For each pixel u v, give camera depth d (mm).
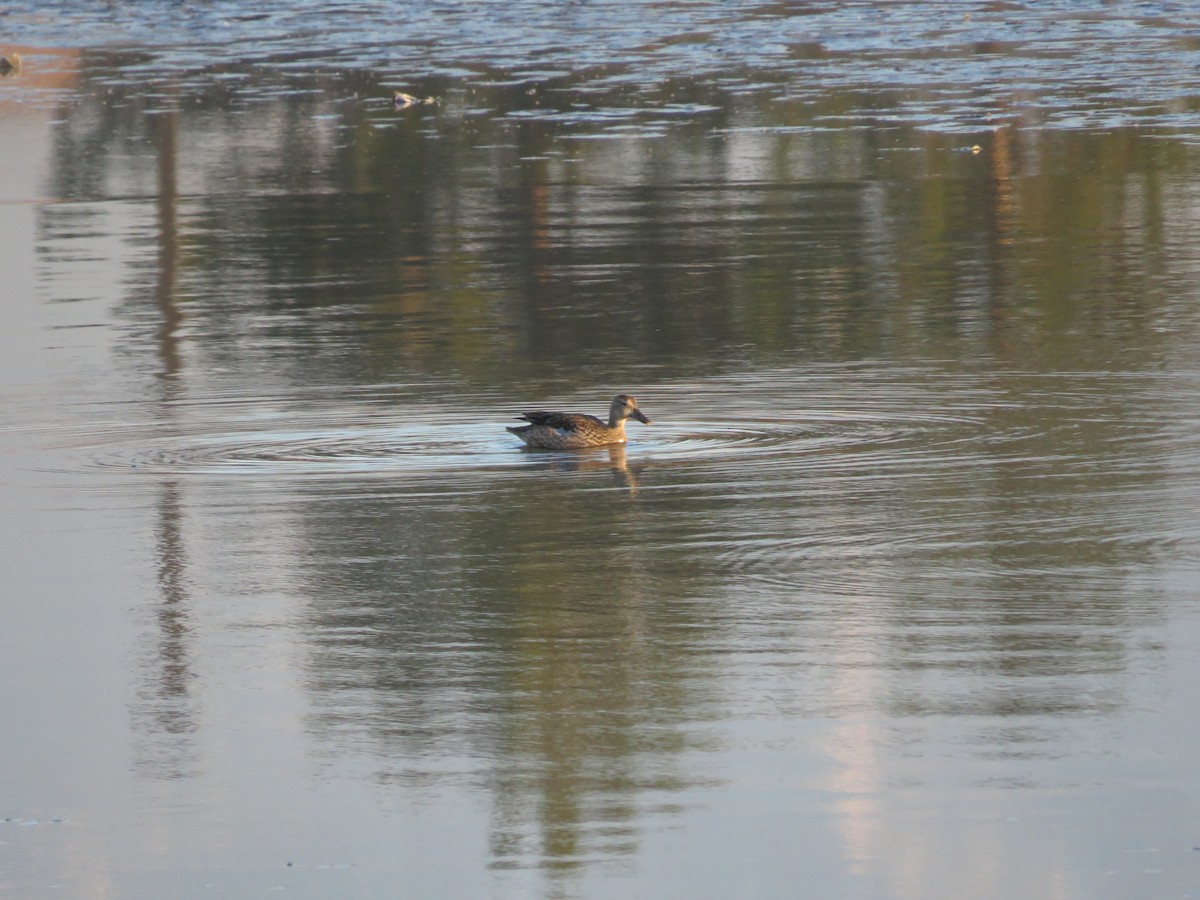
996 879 32219
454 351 79000
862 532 52125
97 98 158250
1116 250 97000
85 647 44188
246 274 96562
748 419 66750
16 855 34031
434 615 45719
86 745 38500
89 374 75750
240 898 32250
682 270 94688
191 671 42438
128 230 108938
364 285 93250
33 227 110500
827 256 97312
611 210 111250
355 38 188250
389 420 67562
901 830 33969
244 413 68938
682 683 40781
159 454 63250
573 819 34656
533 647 43281
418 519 54688
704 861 33062
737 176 120938
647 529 53094
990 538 51188
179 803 35906
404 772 36875
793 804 35000
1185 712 38281
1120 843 33344
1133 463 59031
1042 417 65625
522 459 62031
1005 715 38469
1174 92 145750
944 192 113875
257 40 188750
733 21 191750
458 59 173125
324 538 52812
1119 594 45906
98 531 54000
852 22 189125
